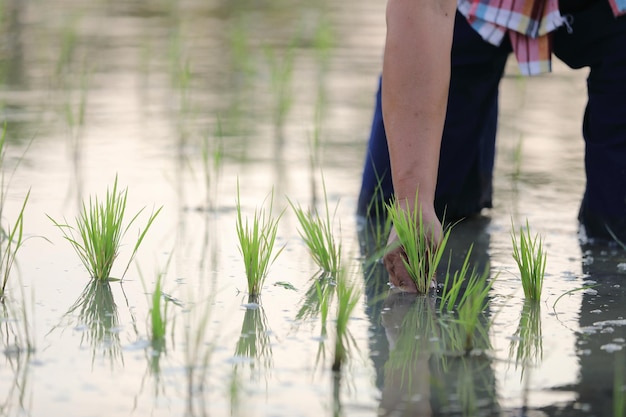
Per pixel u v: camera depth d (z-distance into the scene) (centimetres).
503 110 859
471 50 506
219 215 540
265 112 831
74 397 310
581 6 478
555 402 311
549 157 695
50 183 589
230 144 716
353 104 870
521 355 350
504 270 457
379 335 369
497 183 627
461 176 530
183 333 366
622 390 318
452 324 383
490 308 403
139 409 302
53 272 437
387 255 429
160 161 658
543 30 466
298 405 306
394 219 420
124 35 1238
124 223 519
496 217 554
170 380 323
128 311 389
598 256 479
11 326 371
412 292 424
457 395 316
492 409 305
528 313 396
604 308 401
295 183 615
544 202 584
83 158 656
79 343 355
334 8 1564
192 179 614
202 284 426
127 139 718
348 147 717
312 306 402
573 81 1015
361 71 1038
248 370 333
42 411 299
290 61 909
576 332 374
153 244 485
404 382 325
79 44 1154
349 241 502
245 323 379
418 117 412
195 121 788
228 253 473
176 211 545
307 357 346
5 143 682
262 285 427
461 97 515
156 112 817
